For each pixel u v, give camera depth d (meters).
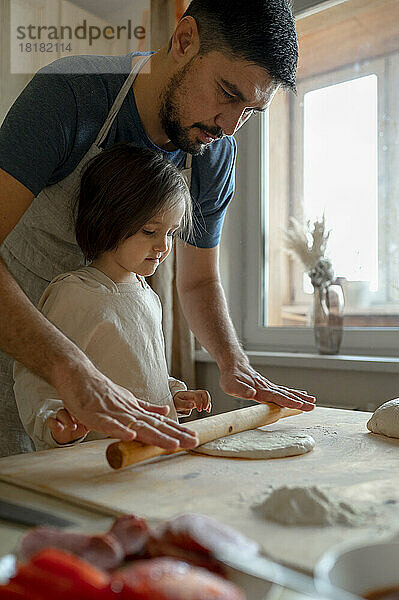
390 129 1.67
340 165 1.78
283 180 1.92
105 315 1.00
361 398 1.56
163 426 0.73
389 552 0.39
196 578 0.32
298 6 1.81
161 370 1.07
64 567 0.32
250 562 0.38
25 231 1.12
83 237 1.04
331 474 0.71
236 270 2.00
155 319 1.09
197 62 0.95
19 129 0.97
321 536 0.50
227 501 0.60
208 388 1.90
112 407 0.72
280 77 0.93
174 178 1.03
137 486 0.65
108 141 1.09
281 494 0.56
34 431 0.87
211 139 1.05
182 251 1.32
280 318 1.93
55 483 0.66
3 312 0.79
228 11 0.92
